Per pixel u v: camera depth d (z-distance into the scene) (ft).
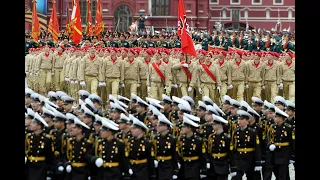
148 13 357.20
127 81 141.28
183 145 77.56
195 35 247.70
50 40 202.69
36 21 189.26
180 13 124.67
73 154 74.08
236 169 81.10
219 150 79.20
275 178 92.48
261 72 138.21
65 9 339.36
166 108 95.86
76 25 176.86
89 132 77.20
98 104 97.35
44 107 83.41
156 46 206.28
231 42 227.20
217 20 394.11
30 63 159.22
